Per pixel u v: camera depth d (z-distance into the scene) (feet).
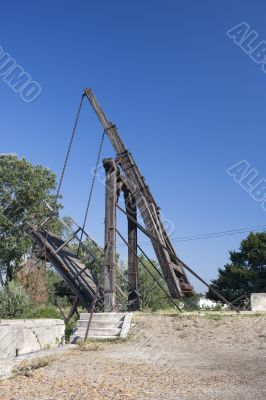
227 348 41.93
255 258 221.87
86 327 52.49
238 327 48.91
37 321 42.93
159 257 65.36
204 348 42.27
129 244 71.46
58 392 24.80
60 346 45.21
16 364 32.45
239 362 34.47
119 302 73.26
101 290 69.67
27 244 169.48
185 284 70.59
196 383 26.86
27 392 24.82
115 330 50.78
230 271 224.33
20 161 179.42
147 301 100.68
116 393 24.52
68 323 67.87
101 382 27.17
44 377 28.66
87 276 72.84
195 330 48.98
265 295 64.95
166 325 51.24
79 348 42.88
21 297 71.82
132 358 36.91
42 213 174.19
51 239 71.15
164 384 26.63
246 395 23.75
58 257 67.87
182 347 43.06
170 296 65.62
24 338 38.83
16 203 175.01
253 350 40.47
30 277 154.10
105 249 61.00
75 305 68.90
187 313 55.88
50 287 157.28
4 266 173.58
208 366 32.81
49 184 181.57
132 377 28.63
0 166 178.29
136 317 53.78
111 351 41.42
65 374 29.66
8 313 69.67
